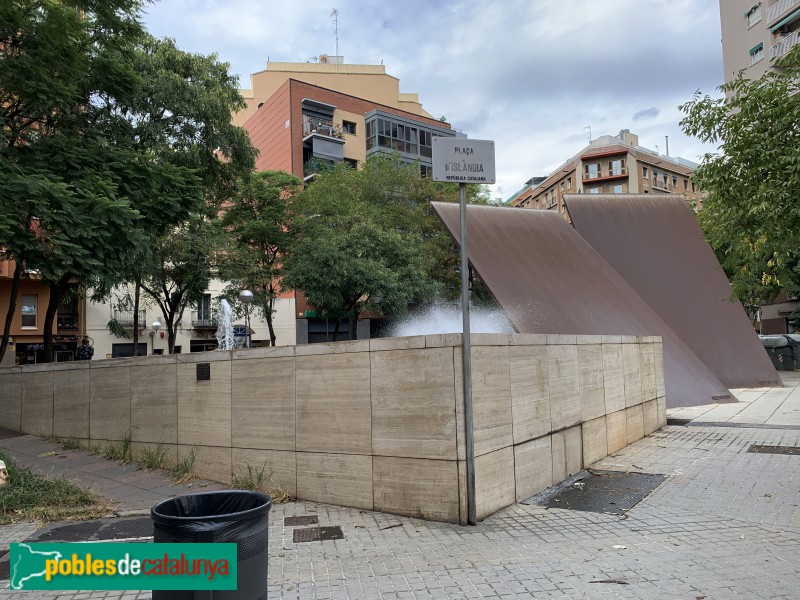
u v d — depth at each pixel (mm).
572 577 4137
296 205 30031
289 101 44969
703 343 17406
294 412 6625
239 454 7145
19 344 30922
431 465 5586
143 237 11539
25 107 11695
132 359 8953
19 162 10812
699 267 19109
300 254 27750
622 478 7211
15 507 6250
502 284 14867
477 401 5633
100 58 12664
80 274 10898
